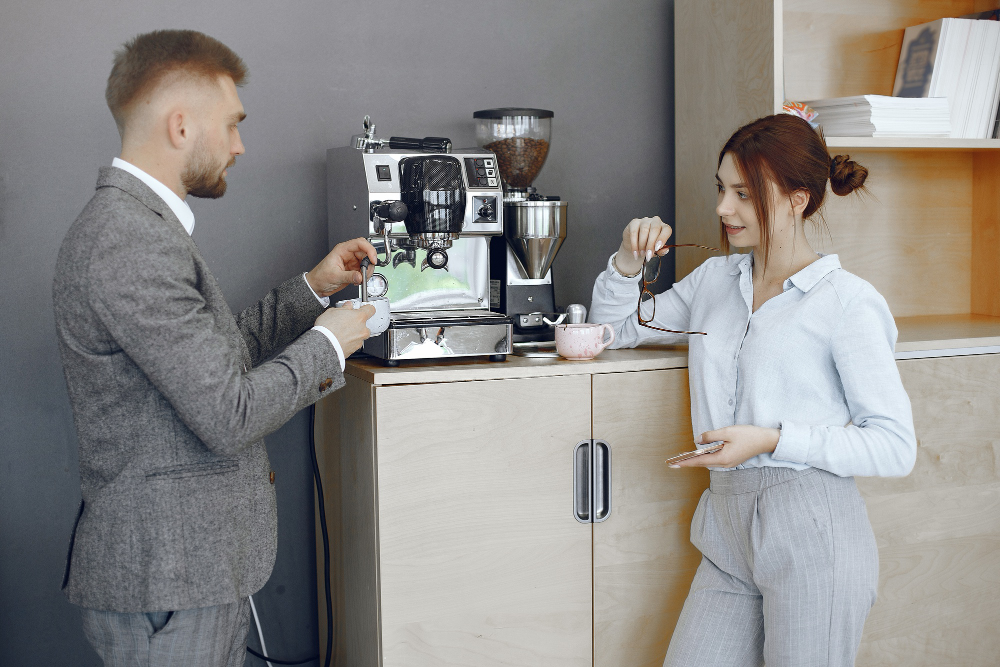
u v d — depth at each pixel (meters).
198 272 1.22
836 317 1.39
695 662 1.48
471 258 1.69
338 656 1.90
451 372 1.52
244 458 1.26
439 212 1.52
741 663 1.49
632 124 2.24
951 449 1.84
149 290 1.10
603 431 1.63
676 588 1.71
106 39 1.82
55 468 1.85
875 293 1.39
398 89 2.04
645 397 1.66
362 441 1.58
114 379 1.17
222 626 1.24
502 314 1.86
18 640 1.85
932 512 1.84
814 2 2.22
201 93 1.22
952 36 2.12
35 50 1.78
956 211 2.44
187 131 1.22
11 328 1.80
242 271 1.96
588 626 1.65
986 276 2.43
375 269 1.62
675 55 2.21
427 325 1.58
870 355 1.36
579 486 1.63
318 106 1.98
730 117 2.00
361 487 1.61
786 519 1.38
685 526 1.71
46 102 1.79
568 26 2.16
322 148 1.99
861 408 1.37
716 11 2.04
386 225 1.56
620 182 2.24
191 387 1.11
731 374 1.49
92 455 1.20
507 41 2.12
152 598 1.17
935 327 2.11
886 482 1.80
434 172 1.54
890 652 1.85
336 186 1.79
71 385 1.20
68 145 1.82
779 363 1.42
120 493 1.18
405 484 1.50
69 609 1.88
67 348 1.17
